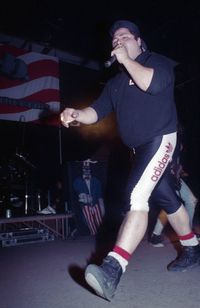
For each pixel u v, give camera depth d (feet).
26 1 17.79
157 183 5.67
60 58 23.66
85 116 6.43
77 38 21.89
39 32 20.79
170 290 5.99
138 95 5.88
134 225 5.24
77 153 25.81
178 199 6.59
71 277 7.36
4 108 17.39
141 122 5.84
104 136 25.46
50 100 18.62
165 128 5.81
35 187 19.83
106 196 17.10
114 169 22.53
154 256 9.12
